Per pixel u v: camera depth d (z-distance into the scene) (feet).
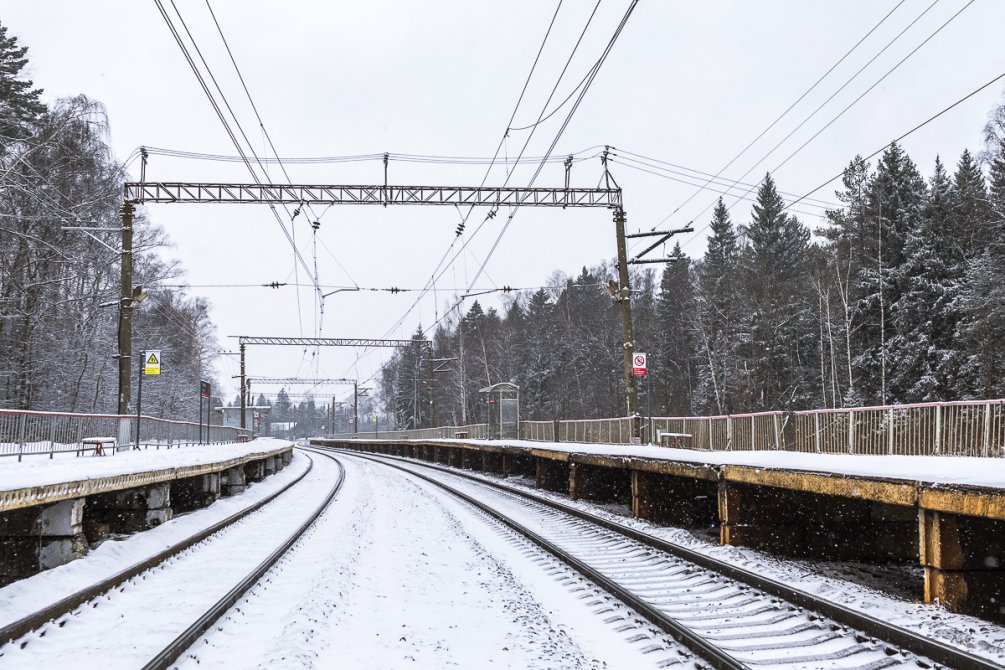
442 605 25.09
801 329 174.19
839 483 26.45
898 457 32.45
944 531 22.22
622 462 50.47
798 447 49.55
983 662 15.75
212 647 20.30
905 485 23.11
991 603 22.38
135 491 43.55
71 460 49.60
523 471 100.94
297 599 25.73
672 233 72.84
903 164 151.94
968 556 22.41
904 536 35.42
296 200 76.43
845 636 19.74
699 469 37.99
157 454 63.57
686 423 67.41
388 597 26.25
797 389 161.89
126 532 43.11
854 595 24.41
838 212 148.97
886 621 20.61
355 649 19.88
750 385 163.02
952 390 118.52
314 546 38.65
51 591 26.32
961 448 36.52
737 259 198.90
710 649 18.07
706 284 187.93
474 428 130.62
